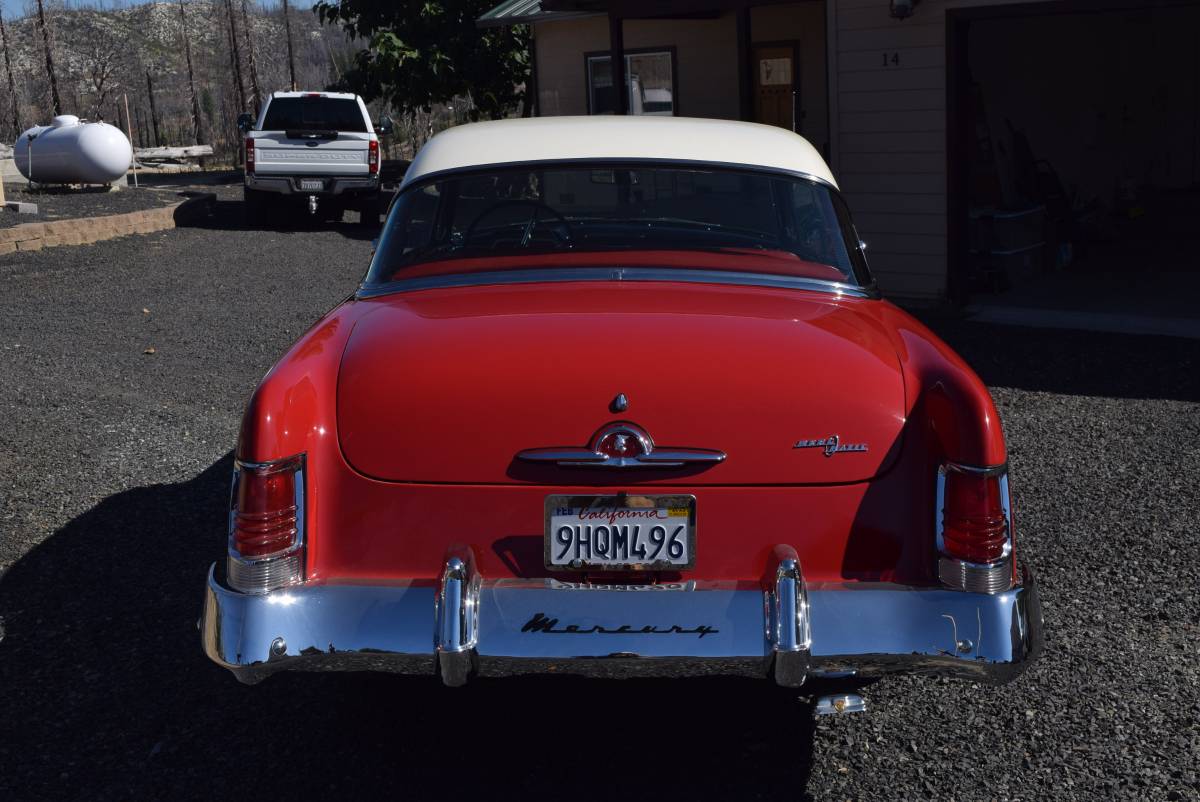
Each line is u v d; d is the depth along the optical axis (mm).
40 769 3217
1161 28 16656
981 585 2803
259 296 11617
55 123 21438
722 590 2828
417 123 34562
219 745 3363
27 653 3922
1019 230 11375
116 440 6426
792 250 3859
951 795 3082
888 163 10703
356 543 2924
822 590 2836
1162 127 17062
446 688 3715
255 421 2828
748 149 4047
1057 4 9445
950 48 10094
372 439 2914
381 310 3418
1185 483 5570
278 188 17906
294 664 2809
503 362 2965
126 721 3490
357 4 21594
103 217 16188
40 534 5004
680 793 3115
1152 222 15305
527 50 21203
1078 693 3609
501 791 3125
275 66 77625
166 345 9164
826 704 3168
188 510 5309
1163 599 4281
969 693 3629
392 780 3182
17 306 10906
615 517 2869
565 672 2795
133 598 4371
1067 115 14711
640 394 2869
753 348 3012
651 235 3928
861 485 2889
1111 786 3102
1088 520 5117
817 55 15594
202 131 80375
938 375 2941
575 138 4105
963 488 2816
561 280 3623
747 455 2865
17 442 6355
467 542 2904
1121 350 8562
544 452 2855
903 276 10812
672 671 2797
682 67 16562
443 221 3939
